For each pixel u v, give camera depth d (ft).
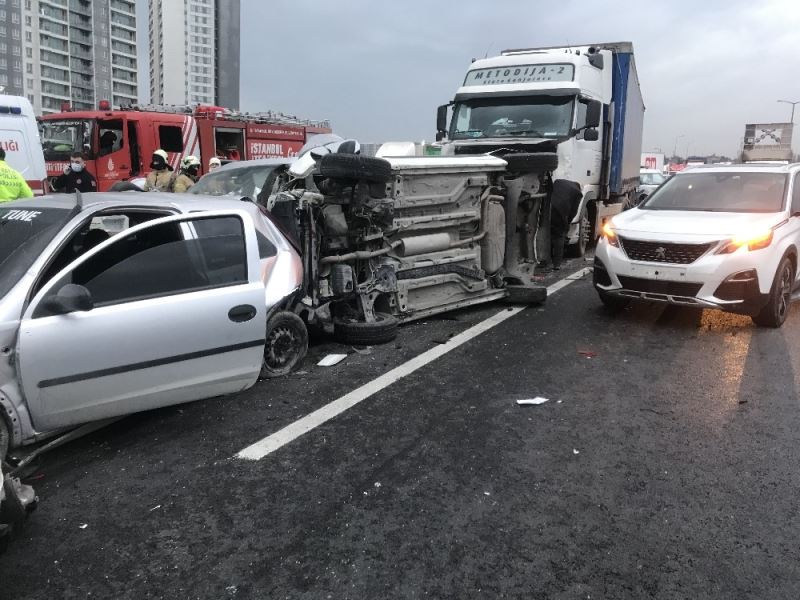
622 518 11.08
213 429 14.53
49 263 12.39
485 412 15.60
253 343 14.96
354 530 10.69
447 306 24.25
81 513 11.17
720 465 12.98
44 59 510.17
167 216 14.23
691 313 25.89
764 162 28.78
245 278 15.02
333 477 12.41
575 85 35.63
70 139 45.88
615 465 12.96
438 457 13.26
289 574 9.60
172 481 12.25
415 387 17.24
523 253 28.32
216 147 53.47
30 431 11.89
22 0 492.95
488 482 12.26
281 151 59.88
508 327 23.59
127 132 46.50
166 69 443.73
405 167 21.36
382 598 9.09
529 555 10.05
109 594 9.18
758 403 16.26
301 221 19.35
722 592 9.22
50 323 11.84
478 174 24.76
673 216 24.53
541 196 27.84
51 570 9.68
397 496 11.75
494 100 37.42
